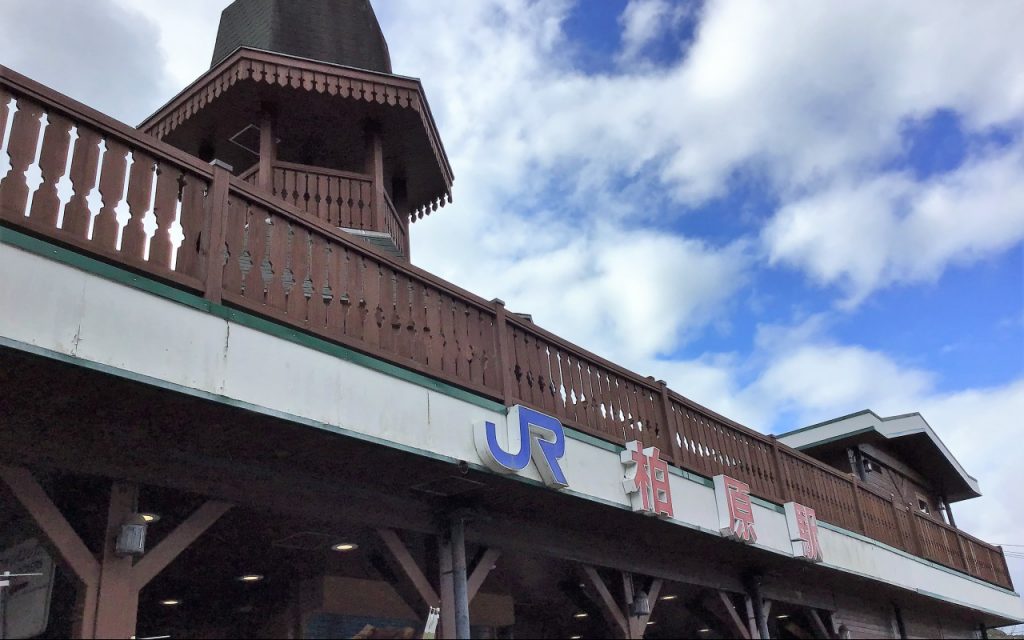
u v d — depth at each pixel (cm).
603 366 848
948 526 1781
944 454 2233
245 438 527
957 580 1659
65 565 455
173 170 515
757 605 1095
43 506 456
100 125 480
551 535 795
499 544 734
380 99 949
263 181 902
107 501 530
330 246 605
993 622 2044
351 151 1091
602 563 845
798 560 1060
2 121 434
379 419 569
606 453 782
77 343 417
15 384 428
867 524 1361
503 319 734
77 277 429
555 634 1236
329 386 543
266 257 555
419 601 645
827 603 1324
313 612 743
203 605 812
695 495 889
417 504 673
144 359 444
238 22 1184
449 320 684
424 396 615
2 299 396
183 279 490
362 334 600
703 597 1068
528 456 669
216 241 517
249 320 509
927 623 1745
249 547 686
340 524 626
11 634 579
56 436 470
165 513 608
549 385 764
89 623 446
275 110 957
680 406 959
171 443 515
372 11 1238
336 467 596
